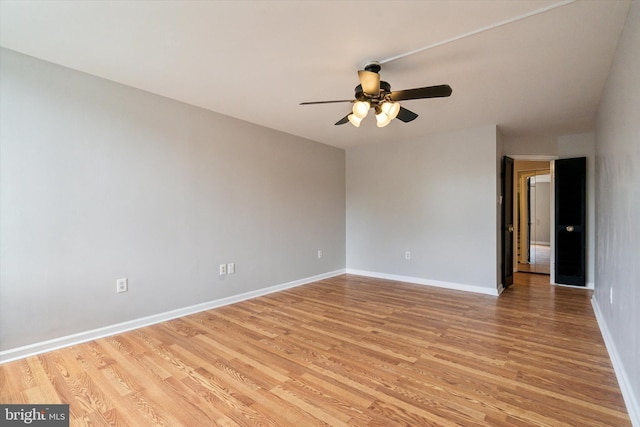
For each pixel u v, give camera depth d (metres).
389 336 2.88
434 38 2.19
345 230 5.84
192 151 3.52
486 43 2.25
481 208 4.37
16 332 2.42
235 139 3.96
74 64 2.60
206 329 3.05
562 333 2.92
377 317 3.40
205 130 3.64
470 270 4.48
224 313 3.54
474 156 4.42
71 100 2.67
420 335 2.90
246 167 4.10
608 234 2.80
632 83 1.87
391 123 4.20
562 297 4.16
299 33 2.14
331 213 5.51
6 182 2.37
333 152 5.55
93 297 2.80
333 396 1.97
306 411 1.82
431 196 4.82
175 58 2.49
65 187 2.64
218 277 3.79
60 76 2.62
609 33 2.12
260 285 4.29
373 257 5.48
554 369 2.27
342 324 3.19
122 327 2.98
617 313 2.32
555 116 3.88
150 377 2.18
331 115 3.87
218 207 3.78
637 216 1.77
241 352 2.56
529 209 6.28
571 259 4.78
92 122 2.79
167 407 1.86
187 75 2.79
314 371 2.27
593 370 2.25
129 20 2.00
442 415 1.78
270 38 2.20
